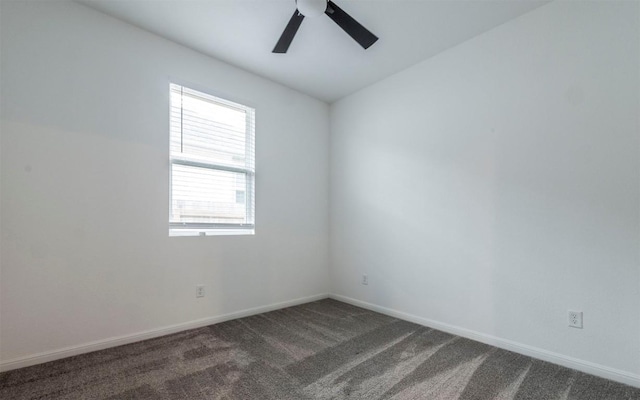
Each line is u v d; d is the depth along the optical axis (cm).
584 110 199
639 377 178
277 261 335
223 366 202
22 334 195
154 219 249
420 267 289
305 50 275
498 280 237
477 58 253
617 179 187
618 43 187
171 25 242
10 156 193
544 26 216
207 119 289
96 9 224
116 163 232
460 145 263
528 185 223
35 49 203
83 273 217
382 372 195
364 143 348
